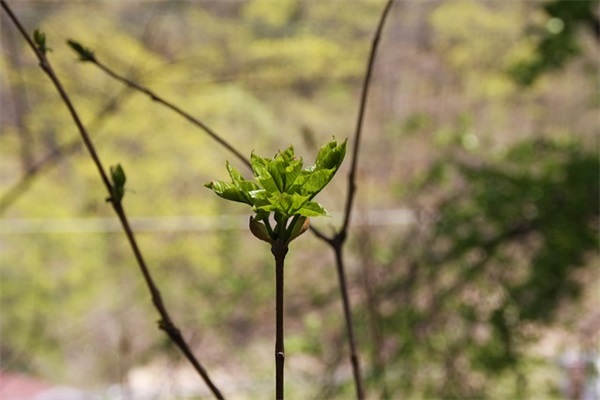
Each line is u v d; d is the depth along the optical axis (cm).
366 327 588
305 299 680
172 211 940
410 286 630
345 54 1045
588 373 569
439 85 1090
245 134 1015
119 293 920
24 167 905
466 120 710
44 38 164
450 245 689
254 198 89
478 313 645
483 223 682
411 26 1080
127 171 944
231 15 1049
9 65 884
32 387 687
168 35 980
